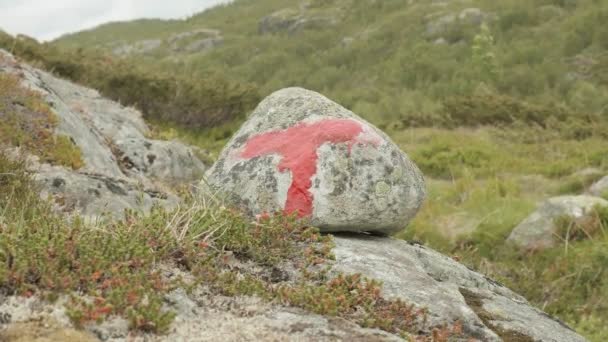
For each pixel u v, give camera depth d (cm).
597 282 827
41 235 362
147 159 945
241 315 337
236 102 1884
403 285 398
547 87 3409
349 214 456
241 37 6819
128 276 333
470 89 3394
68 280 319
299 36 6100
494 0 5159
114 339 291
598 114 2194
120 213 628
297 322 332
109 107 1109
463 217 1099
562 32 4162
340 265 412
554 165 1461
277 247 426
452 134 1853
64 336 283
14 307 298
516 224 1016
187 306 331
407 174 471
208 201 464
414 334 358
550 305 793
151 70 1888
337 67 5053
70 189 647
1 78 824
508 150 1661
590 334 721
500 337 379
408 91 3747
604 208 949
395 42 5072
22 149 702
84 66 1706
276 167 470
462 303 395
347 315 358
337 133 468
